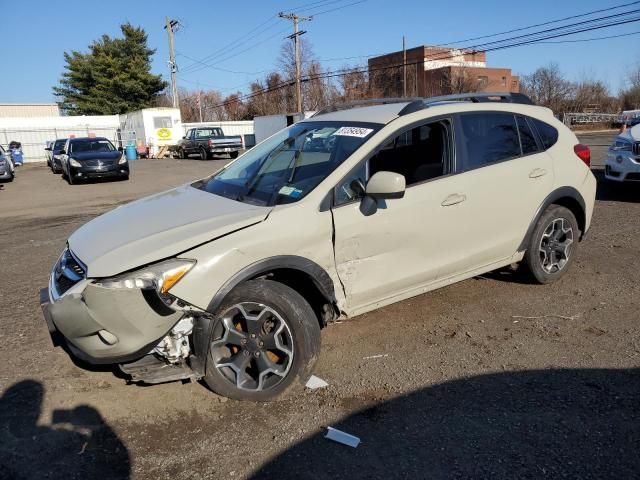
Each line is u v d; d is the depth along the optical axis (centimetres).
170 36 4472
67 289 311
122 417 315
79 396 338
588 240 661
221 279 305
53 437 297
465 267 425
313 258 336
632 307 451
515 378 346
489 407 314
